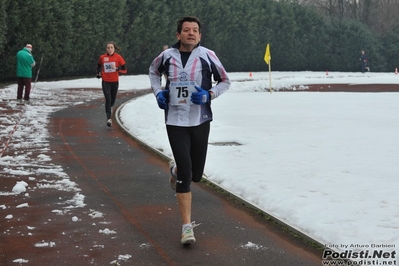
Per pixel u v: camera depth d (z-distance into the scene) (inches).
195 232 265.9
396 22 2947.8
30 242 246.8
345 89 1282.0
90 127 604.4
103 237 255.6
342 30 2409.0
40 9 1261.1
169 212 297.3
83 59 1513.3
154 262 227.6
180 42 255.4
